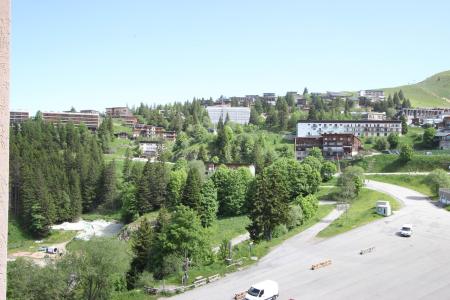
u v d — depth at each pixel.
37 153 174.38
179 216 64.25
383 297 47.53
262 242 71.50
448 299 47.12
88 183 163.00
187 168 176.75
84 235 135.12
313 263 58.72
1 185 9.55
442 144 199.12
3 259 9.68
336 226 81.38
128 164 189.62
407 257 62.09
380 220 85.69
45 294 45.59
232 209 128.88
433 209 97.31
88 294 49.66
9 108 9.65
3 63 9.48
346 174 128.75
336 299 46.75
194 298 45.84
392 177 149.00
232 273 54.19
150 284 49.84
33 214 133.12
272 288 45.50
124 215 148.25
